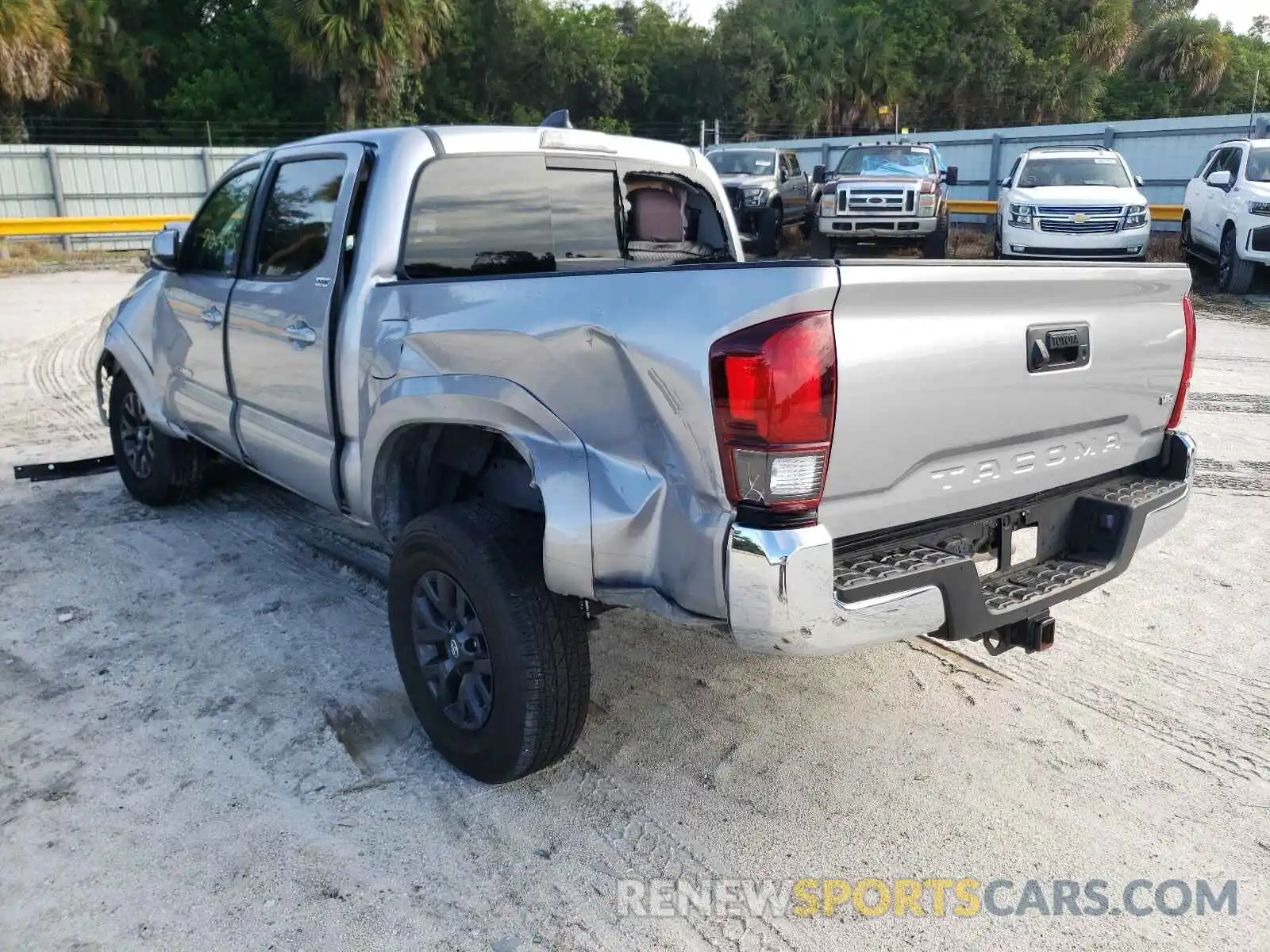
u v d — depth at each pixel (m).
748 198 16.61
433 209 3.47
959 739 3.31
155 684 3.59
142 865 2.66
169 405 4.82
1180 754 3.23
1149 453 3.32
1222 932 2.47
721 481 2.33
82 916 2.47
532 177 3.75
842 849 2.77
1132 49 49.91
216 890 2.58
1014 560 4.22
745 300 2.29
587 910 2.53
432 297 3.03
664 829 2.85
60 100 32.19
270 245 3.93
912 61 48.72
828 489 2.36
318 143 3.78
